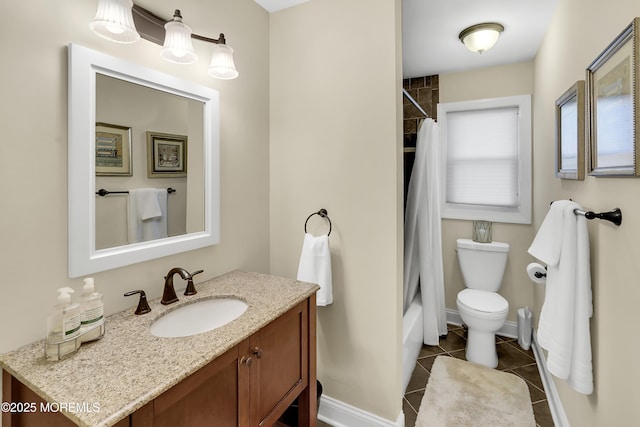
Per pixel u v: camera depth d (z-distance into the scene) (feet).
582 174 4.55
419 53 8.36
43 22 3.00
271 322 3.71
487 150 9.39
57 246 3.16
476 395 6.53
